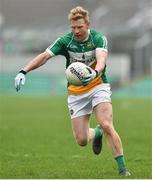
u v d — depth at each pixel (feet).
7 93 416.05
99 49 72.28
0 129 155.43
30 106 273.54
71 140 130.72
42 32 488.44
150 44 448.65
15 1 531.09
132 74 441.27
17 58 445.78
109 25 470.80
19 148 113.50
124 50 454.40
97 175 74.84
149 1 473.67
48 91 431.84
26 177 73.36
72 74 69.92
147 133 150.92
